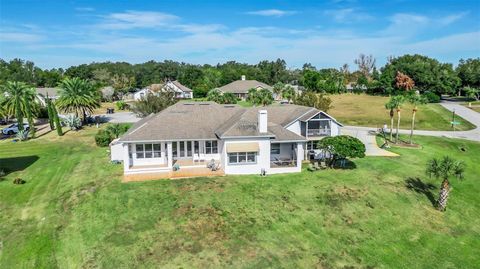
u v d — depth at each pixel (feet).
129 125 233.55
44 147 191.31
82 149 185.26
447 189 112.78
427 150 183.01
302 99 261.44
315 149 167.53
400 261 85.71
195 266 78.02
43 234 91.71
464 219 110.42
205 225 95.09
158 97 256.73
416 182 134.31
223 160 137.69
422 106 355.15
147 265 78.13
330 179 131.85
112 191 116.88
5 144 200.75
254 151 134.51
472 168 159.43
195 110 163.02
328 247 88.63
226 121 159.63
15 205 110.01
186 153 153.48
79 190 119.75
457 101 433.07
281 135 142.61
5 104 233.96
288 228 95.96
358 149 135.95
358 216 105.19
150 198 111.04
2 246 86.38
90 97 265.75
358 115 309.01
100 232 91.81
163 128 144.66
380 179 134.10
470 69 471.62
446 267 84.79
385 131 231.71
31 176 137.59
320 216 103.60
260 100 288.30
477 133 233.14
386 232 98.22
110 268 77.25
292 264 80.59
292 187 122.93
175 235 90.12
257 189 119.96
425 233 99.50
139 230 92.43
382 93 497.05
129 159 144.77
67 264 79.10
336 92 519.60
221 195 113.80
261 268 78.23
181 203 107.24
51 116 246.88
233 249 84.79
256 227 95.30
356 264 82.79
